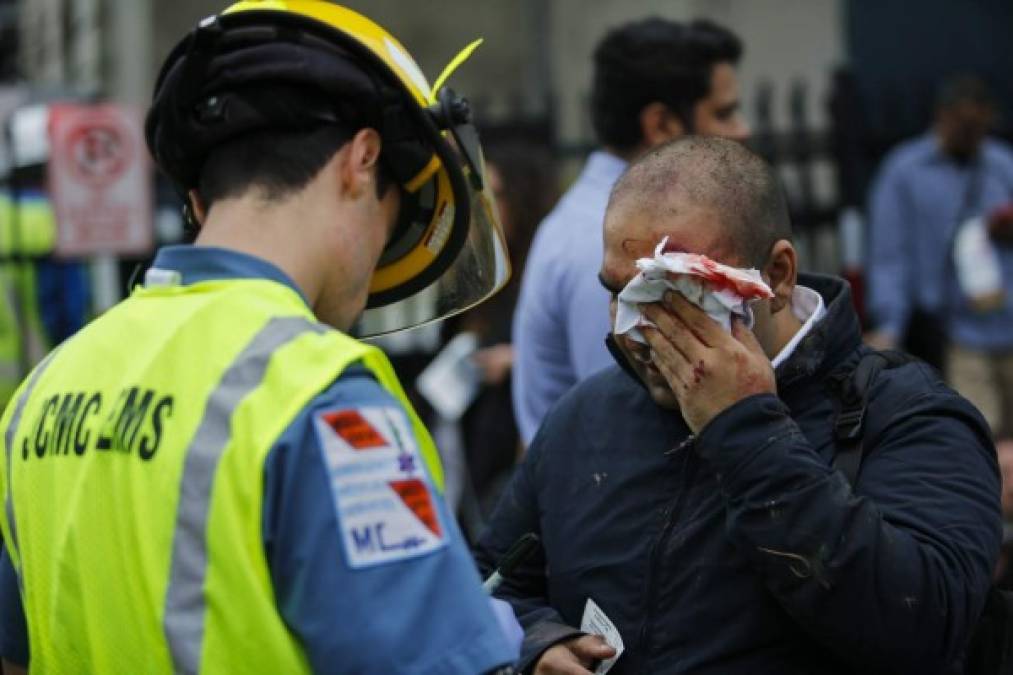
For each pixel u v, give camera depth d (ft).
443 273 13.53
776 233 13.97
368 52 12.16
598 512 14.57
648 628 13.98
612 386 15.16
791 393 14.03
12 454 12.57
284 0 12.53
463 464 29.53
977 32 51.65
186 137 12.10
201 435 11.19
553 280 21.11
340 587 10.83
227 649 10.93
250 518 10.91
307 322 11.55
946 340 44.93
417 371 32.83
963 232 44.11
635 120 21.81
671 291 13.17
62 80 52.42
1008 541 24.31
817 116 50.98
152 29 49.57
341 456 10.99
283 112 11.89
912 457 13.67
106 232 31.89
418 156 12.53
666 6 50.93
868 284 46.06
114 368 12.01
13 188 35.65
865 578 12.69
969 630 13.34
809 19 51.26
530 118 47.11
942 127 44.70
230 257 11.93
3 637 13.20
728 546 13.71
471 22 51.55
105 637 11.49
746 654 13.58
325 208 12.06
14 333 35.47
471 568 11.45
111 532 11.51
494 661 11.18
